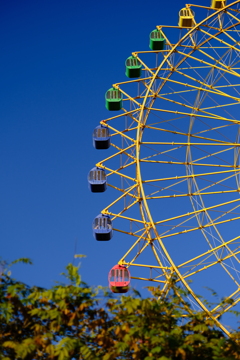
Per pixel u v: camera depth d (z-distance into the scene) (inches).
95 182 1606.8
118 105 1738.4
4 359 831.1
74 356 900.0
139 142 1541.6
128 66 1782.7
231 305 1174.3
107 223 1530.5
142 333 888.3
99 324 936.3
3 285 945.5
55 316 905.5
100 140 1658.5
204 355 887.7
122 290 1421.0
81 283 965.2
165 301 997.8
